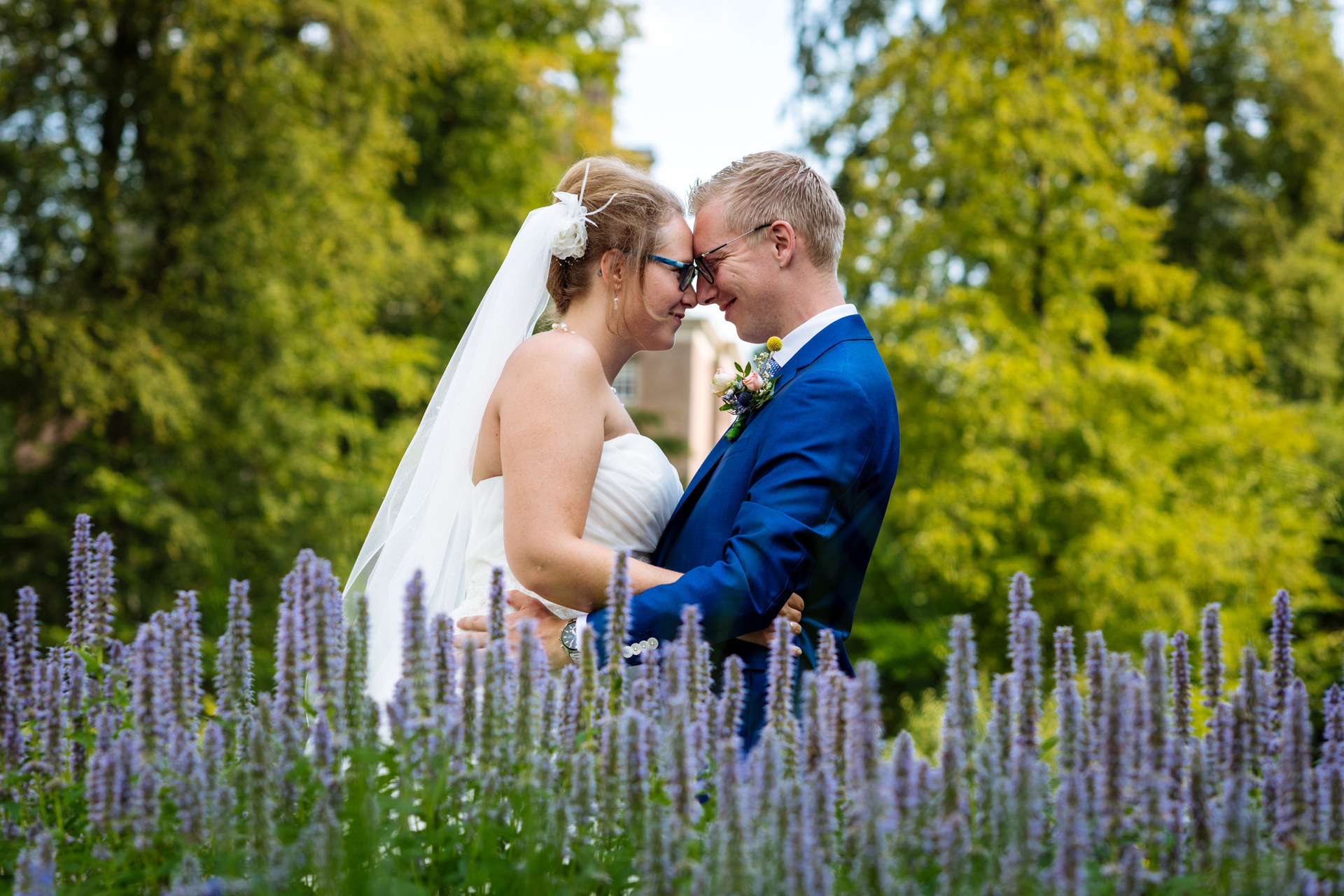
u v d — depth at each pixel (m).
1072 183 12.48
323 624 1.48
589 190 2.51
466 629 2.26
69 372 11.15
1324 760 1.48
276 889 1.26
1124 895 1.24
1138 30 13.27
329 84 13.68
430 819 1.37
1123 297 12.97
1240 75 19.52
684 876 1.27
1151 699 1.36
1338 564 6.18
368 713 1.48
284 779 1.42
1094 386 11.88
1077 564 10.76
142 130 12.38
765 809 1.28
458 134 18.39
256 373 12.79
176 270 12.55
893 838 1.28
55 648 1.83
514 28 20.38
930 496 10.94
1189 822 1.39
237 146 12.36
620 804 1.35
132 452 12.10
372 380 14.03
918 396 11.60
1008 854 1.22
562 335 2.40
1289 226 19.33
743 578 2.07
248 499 11.87
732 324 2.55
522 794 1.38
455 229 18.14
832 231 2.49
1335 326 18.91
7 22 11.64
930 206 12.71
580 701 1.57
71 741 1.75
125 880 1.41
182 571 10.44
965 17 12.64
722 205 2.49
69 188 11.70
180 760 1.38
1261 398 14.52
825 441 2.21
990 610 10.76
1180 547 10.80
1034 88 12.06
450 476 2.59
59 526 11.21
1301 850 1.35
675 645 1.54
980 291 12.07
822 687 1.49
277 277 12.91
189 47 11.94
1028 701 1.42
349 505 5.48
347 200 14.22
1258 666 1.48
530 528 2.22
